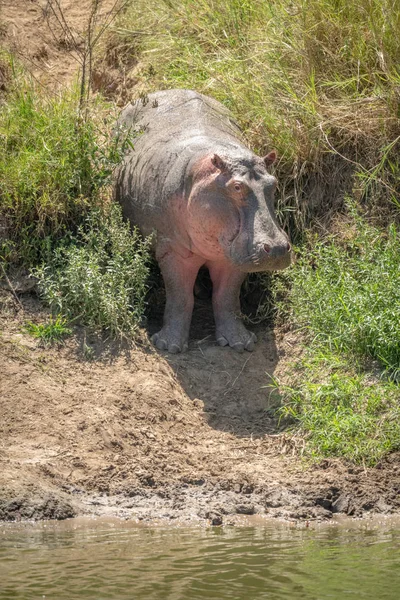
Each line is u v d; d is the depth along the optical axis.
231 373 33.44
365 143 37.66
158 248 34.44
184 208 32.84
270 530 24.61
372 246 35.38
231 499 26.55
